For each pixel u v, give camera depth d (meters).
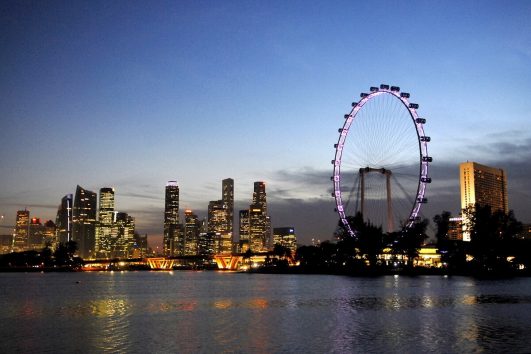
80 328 82.56
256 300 134.75
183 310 109.81
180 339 71.06
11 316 100.69
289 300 132.38
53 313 105.69
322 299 133.25
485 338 68.50
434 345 64.38
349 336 71.75
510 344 64.50
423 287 171.50
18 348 66.12
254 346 65.56
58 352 63.44
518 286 173.12
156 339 71.25
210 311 107.12
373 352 61.09
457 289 159.25
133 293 171.88
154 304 125.88
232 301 132.75
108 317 97.44
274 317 94.88
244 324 85.62
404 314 95.06
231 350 63.31
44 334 76.62
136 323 88.00
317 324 84.25
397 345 64.81
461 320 85.62
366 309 105.38
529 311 97.25
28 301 137.88
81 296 157.25
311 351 62.16
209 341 69.38
